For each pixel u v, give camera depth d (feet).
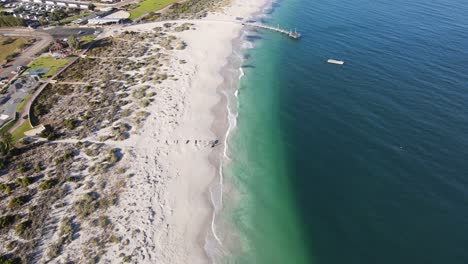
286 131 224.12
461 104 235.40
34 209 165.68
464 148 199.00
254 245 153.89
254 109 248.32
